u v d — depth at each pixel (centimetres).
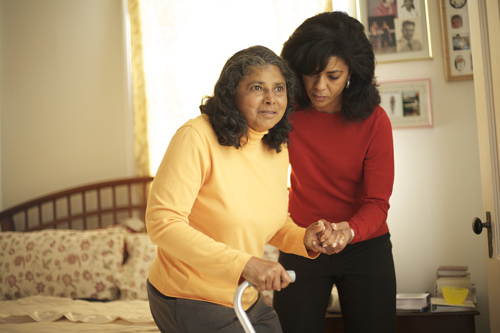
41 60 379
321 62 173
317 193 200
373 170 192
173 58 351
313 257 161
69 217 357
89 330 223
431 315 266
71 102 375
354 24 181
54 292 304
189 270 140
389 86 321
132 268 304
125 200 366
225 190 141
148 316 248
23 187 377
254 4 339
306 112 196
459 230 315
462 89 315
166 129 351
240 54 146
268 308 157
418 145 319
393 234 321
